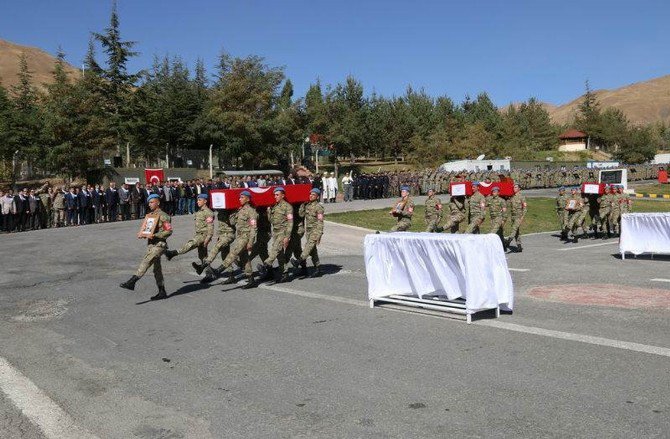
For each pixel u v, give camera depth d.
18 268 14.05
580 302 9.14
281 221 11.72
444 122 80.75
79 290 11.29
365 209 28.72
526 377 5.51
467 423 4.51
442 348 6.64
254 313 8.98
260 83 53.75
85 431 4.64
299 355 6.55
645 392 5.02
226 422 4.71
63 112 45.09
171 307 9.62
